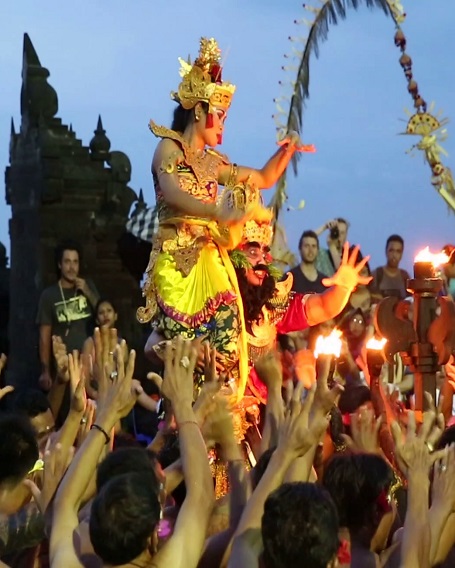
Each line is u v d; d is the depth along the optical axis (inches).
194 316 272.5
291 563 166.4
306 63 347.6
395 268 485.7
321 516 167.0
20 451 209.2
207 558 192.4
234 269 282.8
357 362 351.9
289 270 455.8
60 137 588.7
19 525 212.5
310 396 185.2
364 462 194.2
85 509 202.7
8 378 603.2
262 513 180.1
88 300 444.8
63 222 583.8
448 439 216.5
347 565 187.5
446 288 354.0
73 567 181.5
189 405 191.0
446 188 332.8
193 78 278.8
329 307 294.8
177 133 276.7
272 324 291.3
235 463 198.4
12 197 613.0
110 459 184.9
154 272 277.1
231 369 274.4
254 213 287.1
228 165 281.7
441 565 204.7
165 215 277.4
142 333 575.5
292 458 183.6
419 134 332.2
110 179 591.2
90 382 226.5
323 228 467.5
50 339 441.1
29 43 609.9
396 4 334.0
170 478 194.2
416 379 272.4
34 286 590.9
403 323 272.7
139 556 171.9
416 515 187.5
